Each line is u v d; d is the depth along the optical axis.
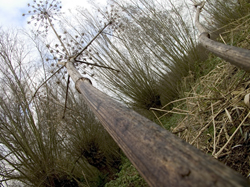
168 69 5.57
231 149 1.38
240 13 5.11
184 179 0.43
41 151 4.44
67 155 5.43
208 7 5.71
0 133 4.20
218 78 2.32
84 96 1.47
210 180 0.40
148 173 0.53
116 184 3.67
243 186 0.36
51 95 5.50
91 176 5.66
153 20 5.41
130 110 0.81
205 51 5.43
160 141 0.55
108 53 4.91
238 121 1.51
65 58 2.81
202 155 0.46
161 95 5.36
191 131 1.97
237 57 1.42
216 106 1.91
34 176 4.26
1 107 4.45
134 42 5.20
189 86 4.60
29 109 4.50
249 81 1.66
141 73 4.89
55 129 4.87
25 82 4.84
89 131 5.68
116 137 0.76
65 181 4.53
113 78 4.94
